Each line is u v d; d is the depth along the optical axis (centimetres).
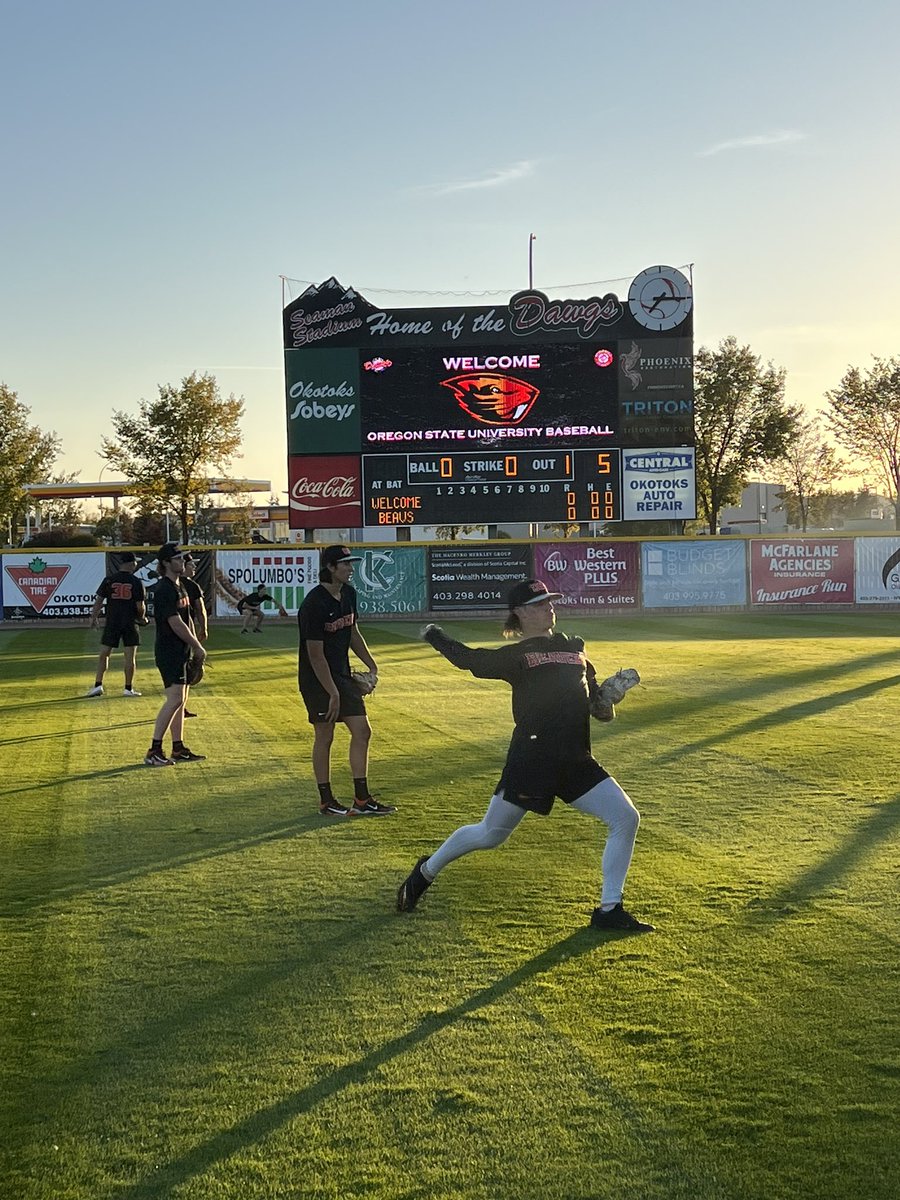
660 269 3020
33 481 5672
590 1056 426
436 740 1144
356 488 3055
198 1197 343
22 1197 344
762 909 590
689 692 1451
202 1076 418
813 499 6556
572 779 567
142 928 582
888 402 5106
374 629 2741
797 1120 377
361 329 3030
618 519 3059
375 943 552
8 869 694
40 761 1066
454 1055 430
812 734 1124
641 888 629
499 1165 356
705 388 5216
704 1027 448
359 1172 354
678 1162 355
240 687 1652
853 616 3014
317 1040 445
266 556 3112
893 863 670
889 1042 432
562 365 3038
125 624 1551
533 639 571
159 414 4988
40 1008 482
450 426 3042
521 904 607
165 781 965
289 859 708
